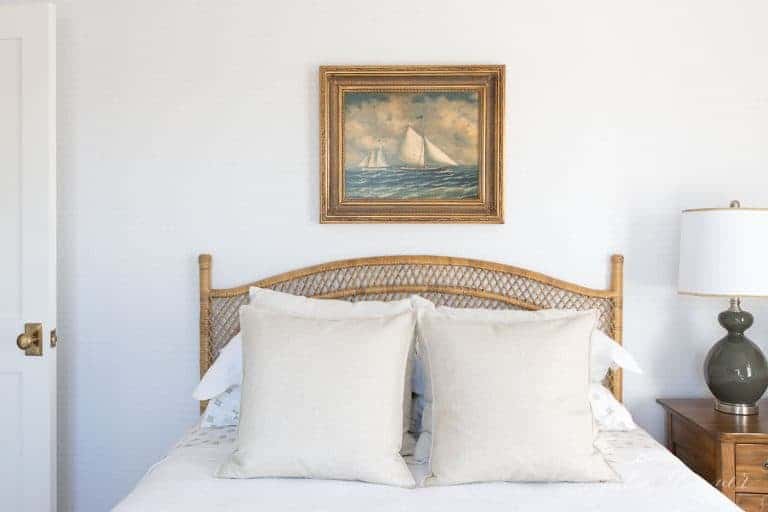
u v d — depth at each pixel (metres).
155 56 2.44
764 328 2.42
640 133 2.40
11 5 2.23
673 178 2.41
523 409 1.60
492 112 2.39
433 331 1.78
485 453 1.58
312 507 1.44
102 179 2.45
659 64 2.40
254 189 2.44
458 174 2.41
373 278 2.39
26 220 2.23
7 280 2.25
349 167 2.42
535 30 2.40
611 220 2.41
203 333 2.38
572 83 2.40
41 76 2.22
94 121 2.45
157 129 2.44
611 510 1.43
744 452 1.91
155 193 2.45
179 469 1.68
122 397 2.46
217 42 2.43
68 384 2.47
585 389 1.70
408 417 1.88
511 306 2.36
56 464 2.36
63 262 2.46
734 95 2.40
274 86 2.43
